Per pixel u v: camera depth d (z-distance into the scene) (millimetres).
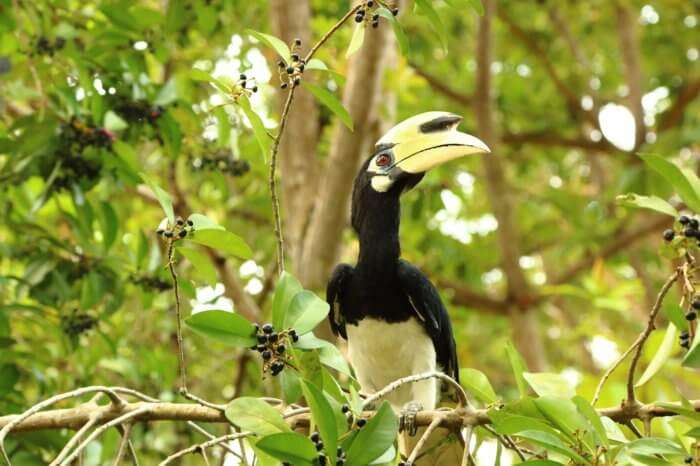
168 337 13422
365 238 9484
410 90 16719
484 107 18000
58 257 10789
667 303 6508
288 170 13234
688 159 19938
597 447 6266
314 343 6246
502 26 22031
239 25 13391
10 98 11734
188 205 13742
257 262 15711
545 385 6969
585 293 15430
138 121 10867
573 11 21594
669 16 21297
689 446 7012
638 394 11695
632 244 18500
